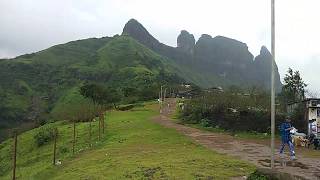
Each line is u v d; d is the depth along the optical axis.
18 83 158.75
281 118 35.06
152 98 99.38
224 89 47.78
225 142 28.42
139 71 162.00
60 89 158.00
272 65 15.63
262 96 39.62
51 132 43.72
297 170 17.81
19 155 41.44
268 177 13.86
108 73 169.38
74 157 25.36
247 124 35.62
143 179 15.18
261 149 25.23
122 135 33.50
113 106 80.69
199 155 21.25
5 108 131.62
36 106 137.12
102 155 23.31
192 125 40.03
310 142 29.33
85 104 78.44
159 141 28.41
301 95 49.50
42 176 21.14
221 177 15.24
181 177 15.22
